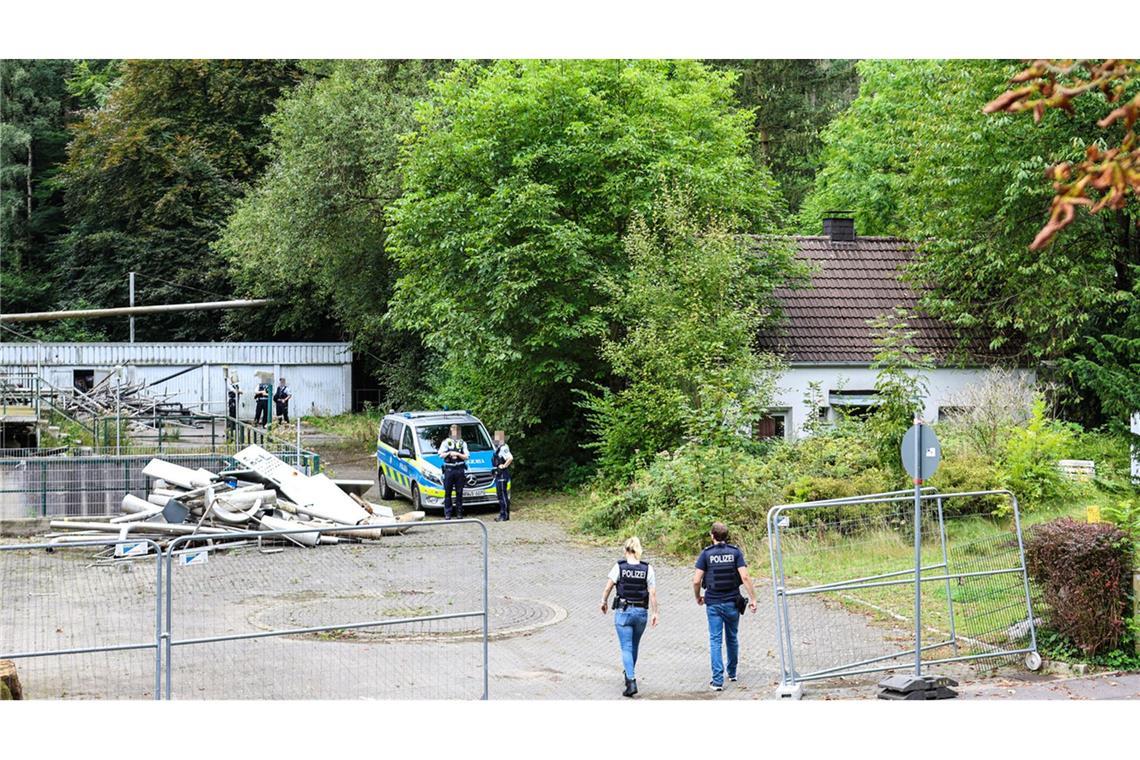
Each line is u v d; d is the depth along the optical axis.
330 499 24.89
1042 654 13.98
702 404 24.22
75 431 36.50
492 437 32.03
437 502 27.77
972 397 26.14
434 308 30.38
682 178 29.14
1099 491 23.02
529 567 21.23
